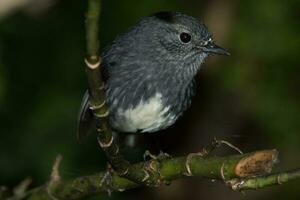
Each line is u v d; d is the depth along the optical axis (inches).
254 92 526.9
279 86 525.3
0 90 490.3
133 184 317.7
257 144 534.9
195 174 277.7
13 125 526.6
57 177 350.6
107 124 275.9
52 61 558.9
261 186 252.7
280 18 515.2
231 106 534.0
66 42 563.2
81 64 556.1
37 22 557.9
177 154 543.8
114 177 322.7
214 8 517.7
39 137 519.5
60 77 551.8
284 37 515.2
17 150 515.5
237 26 517.7
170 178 295.4
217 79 529.7
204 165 271.6
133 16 542.9
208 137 539.2
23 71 551.2
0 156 512.7
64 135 519.8
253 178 254.8
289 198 525.0
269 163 249.9
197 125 541.0
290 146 525.3
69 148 515.2
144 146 446.3
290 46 515.2
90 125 411.5
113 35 551.8
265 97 526.6
